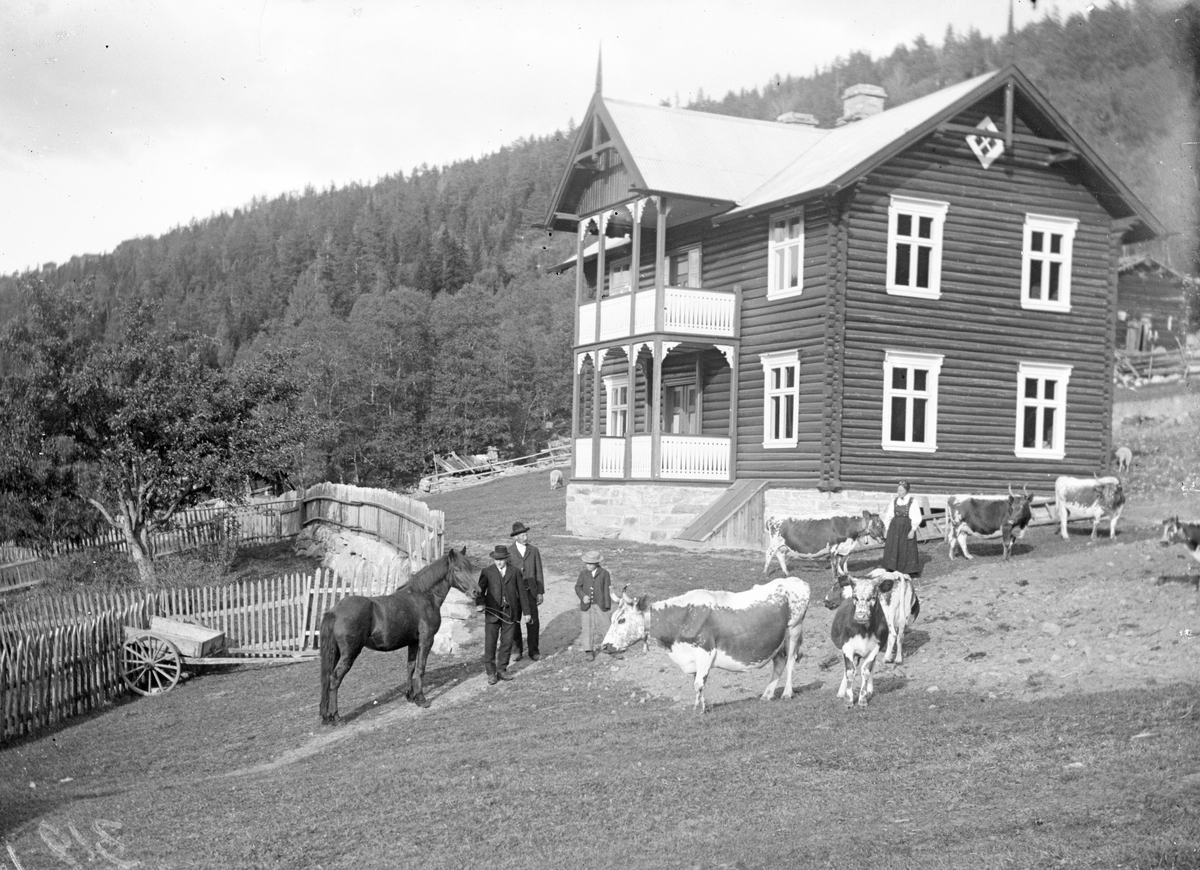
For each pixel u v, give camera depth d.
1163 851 7.55
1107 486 23.23
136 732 18.22
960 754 10.42
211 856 10.27
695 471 32.62
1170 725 10.25
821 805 9.58
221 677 22.22
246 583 23.77
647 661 17.64
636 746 12.48
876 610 13.00
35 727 18.95
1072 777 9.36
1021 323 31.14
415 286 195.75
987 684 13.14
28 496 34.38
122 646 21.52
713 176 33.38
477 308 104.50
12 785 15.21
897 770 10.23
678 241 36.25
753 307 32.62
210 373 35.41
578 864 8.97
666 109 36.78
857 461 29.69
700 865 8.58
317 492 38.62
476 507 50.22
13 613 24.61
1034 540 25.05
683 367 36.09
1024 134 30.88
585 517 35.12
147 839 11.16
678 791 10.39
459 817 10.48
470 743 14.16
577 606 22.69
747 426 32.69
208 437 34.78
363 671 20.52
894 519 21.11
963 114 30.44
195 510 41.44
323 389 85.81
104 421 34.28
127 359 33.91
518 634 19.23
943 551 25.17
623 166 34.19
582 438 35.81
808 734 11.85
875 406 29.92
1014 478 31.02
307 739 16.34
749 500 30.88
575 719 14.88
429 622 17.64
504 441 96.62
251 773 14.52
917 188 30.19
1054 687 12.43
